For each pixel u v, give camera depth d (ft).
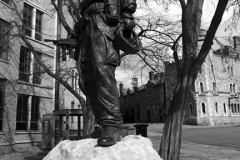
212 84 144.36
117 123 6.92
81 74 8.02
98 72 7.06
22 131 53.47
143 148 7.02
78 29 8.30
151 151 7.09
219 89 146.51
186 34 23.20
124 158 6.34
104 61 7.12
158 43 36.76
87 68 7.85
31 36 57.00
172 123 22.25
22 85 53.36
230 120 147.74
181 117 22.27
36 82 57.47
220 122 142.31
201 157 34.99
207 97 140.87
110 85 7.02
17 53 51.98
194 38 22.99
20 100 53.98
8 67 49.49
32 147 52.54
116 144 6.66
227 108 148.87
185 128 109.81
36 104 58.34
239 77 157.38
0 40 47.42
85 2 7.78
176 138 21.89
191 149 45.03
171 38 35.68
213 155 36.88
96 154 6.27
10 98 49.78
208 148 46.16
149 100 176.24
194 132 84.94
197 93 138.31
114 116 6.91
